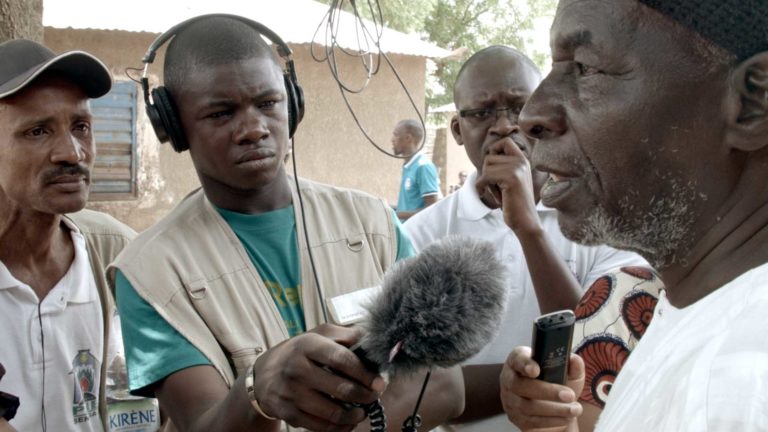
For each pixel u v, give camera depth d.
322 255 1.89
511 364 1.38
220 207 1.88
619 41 0.90
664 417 0.74
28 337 2.08
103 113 8.84
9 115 2.03
